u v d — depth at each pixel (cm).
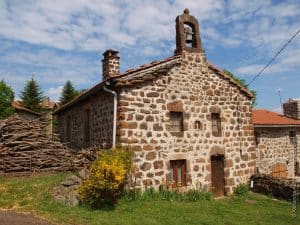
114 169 1080
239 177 1560
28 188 1101
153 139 1305
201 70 1480
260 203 1386
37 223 843
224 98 1548
